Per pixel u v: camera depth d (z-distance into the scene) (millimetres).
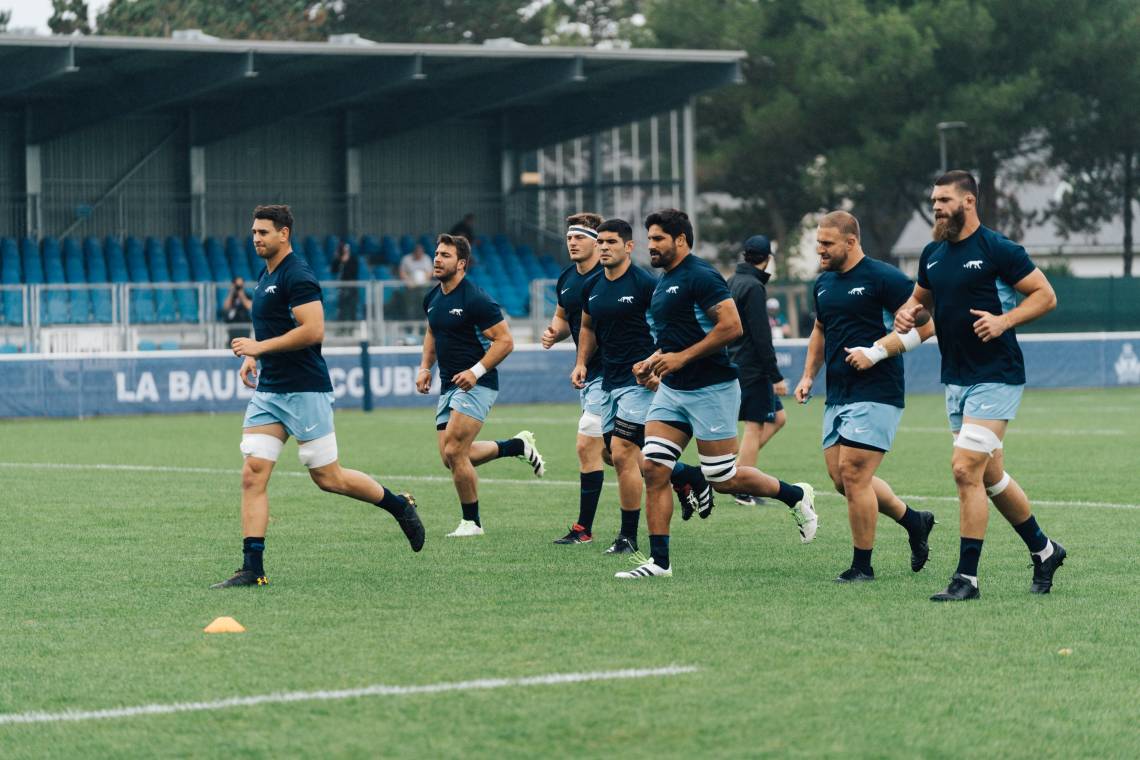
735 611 11227
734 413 13094
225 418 35938
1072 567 13188
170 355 37312
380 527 16359
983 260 11422
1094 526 15852
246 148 54344
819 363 13594
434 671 9336
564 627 10656
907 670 9305
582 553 14438
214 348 41500
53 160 51344
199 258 51125
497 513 17609
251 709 8500
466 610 11383
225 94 51125
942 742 7820
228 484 21000
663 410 12914
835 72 67562
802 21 73688
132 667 9578
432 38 84500
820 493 19234
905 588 12227
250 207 54469
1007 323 11258
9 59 42906
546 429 31172
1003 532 15445
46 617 11281
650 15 75312
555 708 8453
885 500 12766
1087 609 11250
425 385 16062
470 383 15227
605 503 18500
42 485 20891
